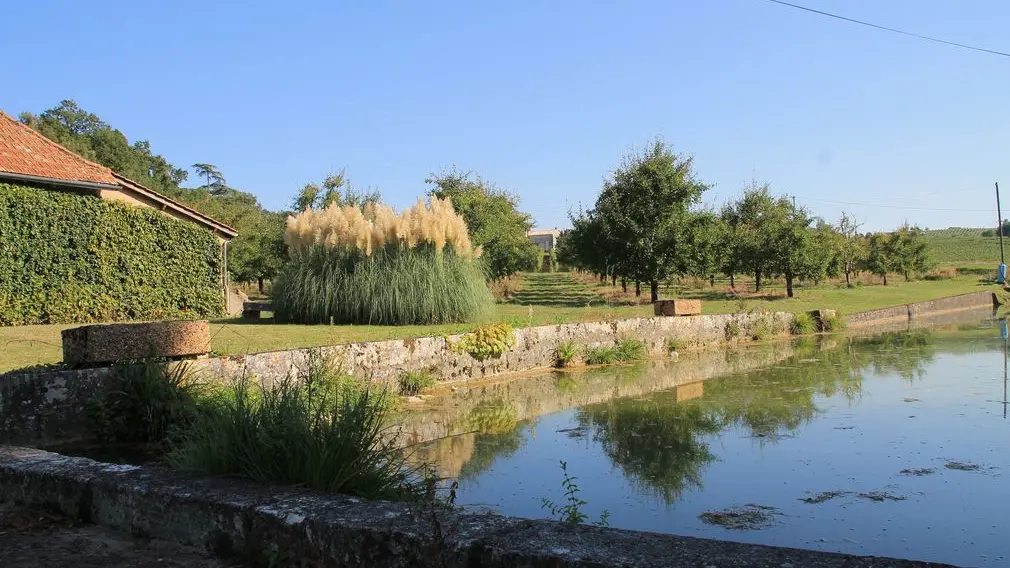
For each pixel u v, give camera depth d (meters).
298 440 3.14
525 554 2.05
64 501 3.24
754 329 15.09
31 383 5.03
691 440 5.62
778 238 26.05
